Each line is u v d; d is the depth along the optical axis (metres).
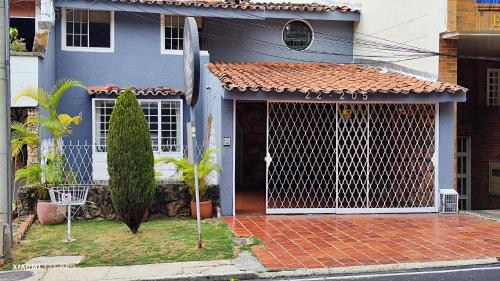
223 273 8.30
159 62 16.69
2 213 9.47
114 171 10.57
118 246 9.87
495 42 14.42
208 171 12.54
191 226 11.58
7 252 9.08
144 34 16.62
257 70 15.24
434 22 14.16
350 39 18.03
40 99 12.52
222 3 16.66
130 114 10.55
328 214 13.23
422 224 12.02
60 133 12.47
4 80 9.51
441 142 13.65
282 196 15.05
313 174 14.48
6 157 9.53
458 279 8.12
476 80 17.55
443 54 13.91
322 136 14.42
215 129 13.80
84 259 9.12
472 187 17.81
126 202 10.55
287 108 14.21
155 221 12.23
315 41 17.84
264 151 18.64
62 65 16.09
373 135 13.96
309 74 15.01
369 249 9.70
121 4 16.02
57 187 11.35
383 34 16.44
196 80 9.02
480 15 13.65
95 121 15.76
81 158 15.71
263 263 8.82
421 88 13.01
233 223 11.95
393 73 15.58
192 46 9.02
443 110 13.66
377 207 13.59
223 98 12.51
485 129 17.47
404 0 15.40
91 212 12.29
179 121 16.12
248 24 17.61
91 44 16.38
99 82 16.34
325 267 8.60
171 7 16.33
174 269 8.54
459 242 10.24
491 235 10.84
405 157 14.05
